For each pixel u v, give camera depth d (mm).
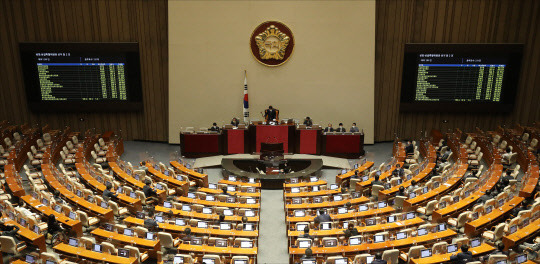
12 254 13477
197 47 24562
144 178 19562
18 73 25453
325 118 25484
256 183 19469
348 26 24234
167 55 25094
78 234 14344
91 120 26344
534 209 14812
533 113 25656
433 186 17953
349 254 12836
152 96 25750
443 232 13789
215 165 22688
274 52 24438
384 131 26328
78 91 25016
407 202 16422
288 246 14539
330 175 21875
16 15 24578
